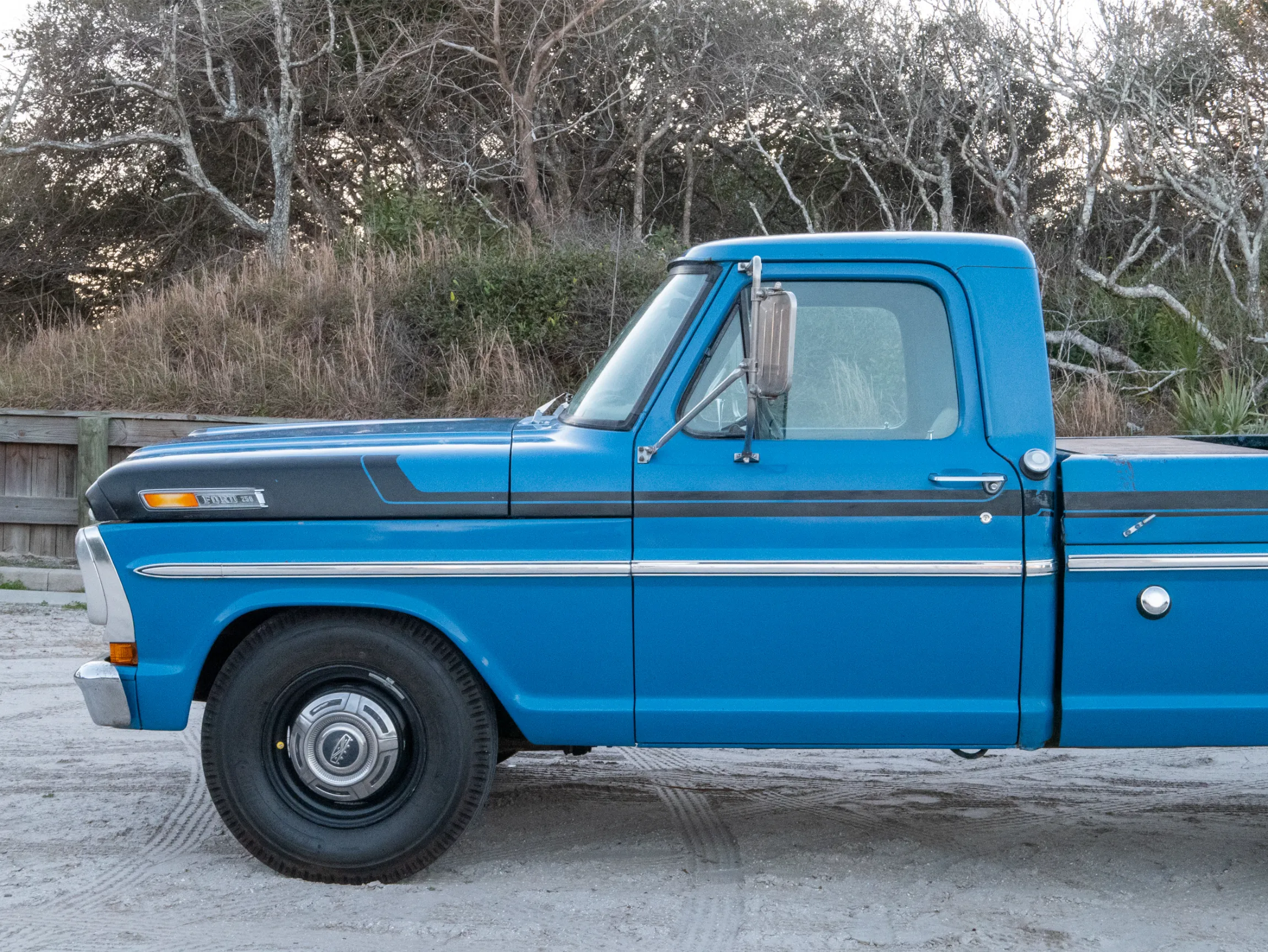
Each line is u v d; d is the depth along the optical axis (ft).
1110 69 45.85
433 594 12.44
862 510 12.14
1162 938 11.49
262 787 12.63
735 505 12.22
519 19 63.05
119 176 67.46
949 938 11.39
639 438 12.41
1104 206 52.44
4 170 64.39
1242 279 45.96
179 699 12.57
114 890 12.39
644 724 12.40
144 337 42.86
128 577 12.65
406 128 65.46
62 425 36.22
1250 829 14.96
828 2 61.41
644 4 62.75
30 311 66.44
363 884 12.62
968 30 49.11
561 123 65.57
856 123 59.31
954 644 12.18
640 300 43.09
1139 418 39.91
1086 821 15.21
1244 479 11.96
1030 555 12.08
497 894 12.43
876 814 15.46
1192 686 12.14
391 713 12.60
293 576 12.46
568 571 12.30
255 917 11.70
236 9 61.21
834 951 11.07
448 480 12.44
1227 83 49.03
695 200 73.26
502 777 17.15
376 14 63.72
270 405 39.63
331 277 45.39
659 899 12.34
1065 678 12.16
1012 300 12.38
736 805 15.75
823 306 12.45
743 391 12.50
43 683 22.80
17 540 36.50
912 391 12.36
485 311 43.16
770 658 12.29
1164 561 11.93
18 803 15.52
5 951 10.84
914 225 57.93
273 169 62.95
